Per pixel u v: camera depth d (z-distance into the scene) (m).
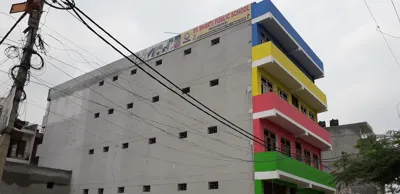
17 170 26.42
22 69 10.62
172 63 25.92
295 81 23.91
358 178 22.92
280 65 21.50
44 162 33.78
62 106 34.56
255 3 22.80
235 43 22.75
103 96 30.44
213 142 21.58
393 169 20.61
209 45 24.14
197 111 23.06
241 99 21.17
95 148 29.20
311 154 27.48
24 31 10.98
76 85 33.75
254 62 21.28
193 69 24.41
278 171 18.41
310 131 24.36
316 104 29.02
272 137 21.56
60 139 33.12
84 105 31.97
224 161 20.72
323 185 24.69
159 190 23.31
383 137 21.69
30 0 10.97
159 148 24.45
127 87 28.62
